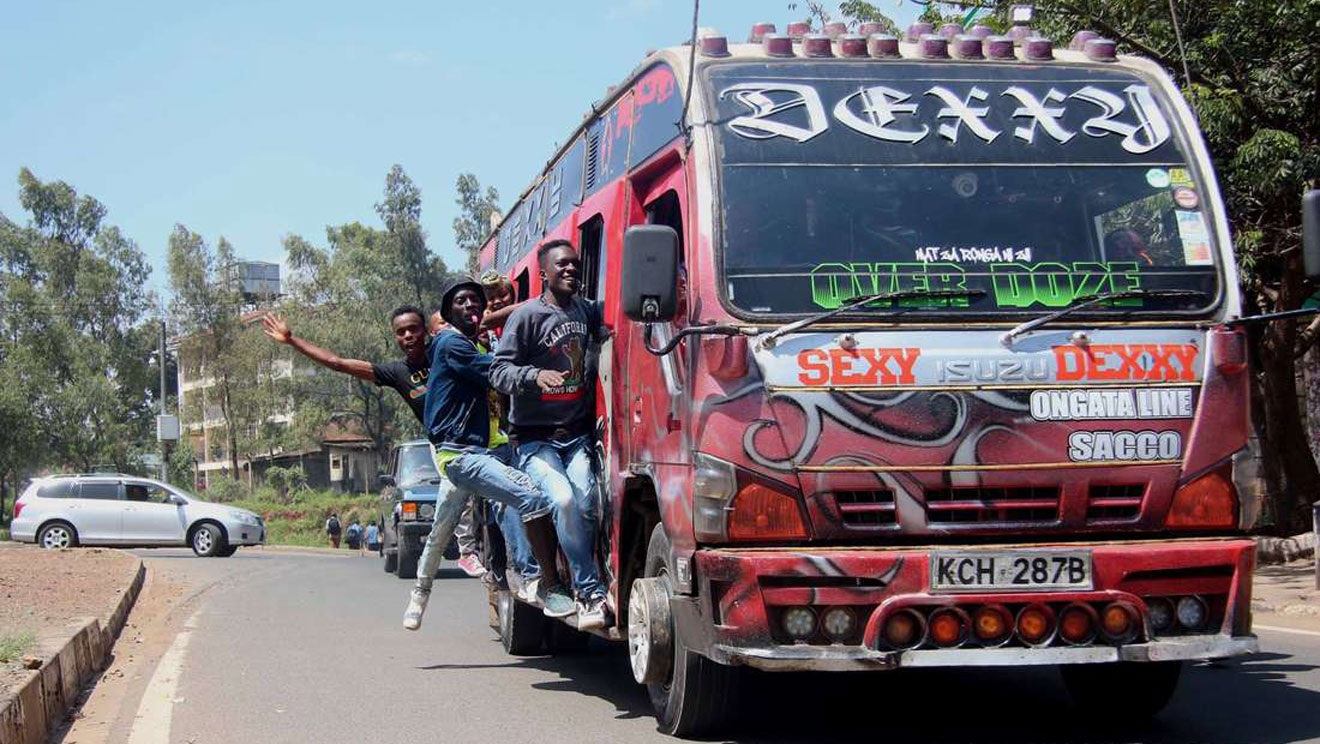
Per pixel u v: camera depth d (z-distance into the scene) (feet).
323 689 38.73
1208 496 27.25
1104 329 27.30
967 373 26.63
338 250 345.31
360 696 37.40
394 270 319.68
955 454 26.40
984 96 29.66
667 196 31.12
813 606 25.76
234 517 134.62
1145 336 27.32
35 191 332.39
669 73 30.58
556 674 41.70
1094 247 28.25
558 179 43.83
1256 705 33.45
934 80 29.76
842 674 39.68
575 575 33.65
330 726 32.89
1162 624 26.73
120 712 35.96
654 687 30.99
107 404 298.76
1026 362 26.84
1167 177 29.12
